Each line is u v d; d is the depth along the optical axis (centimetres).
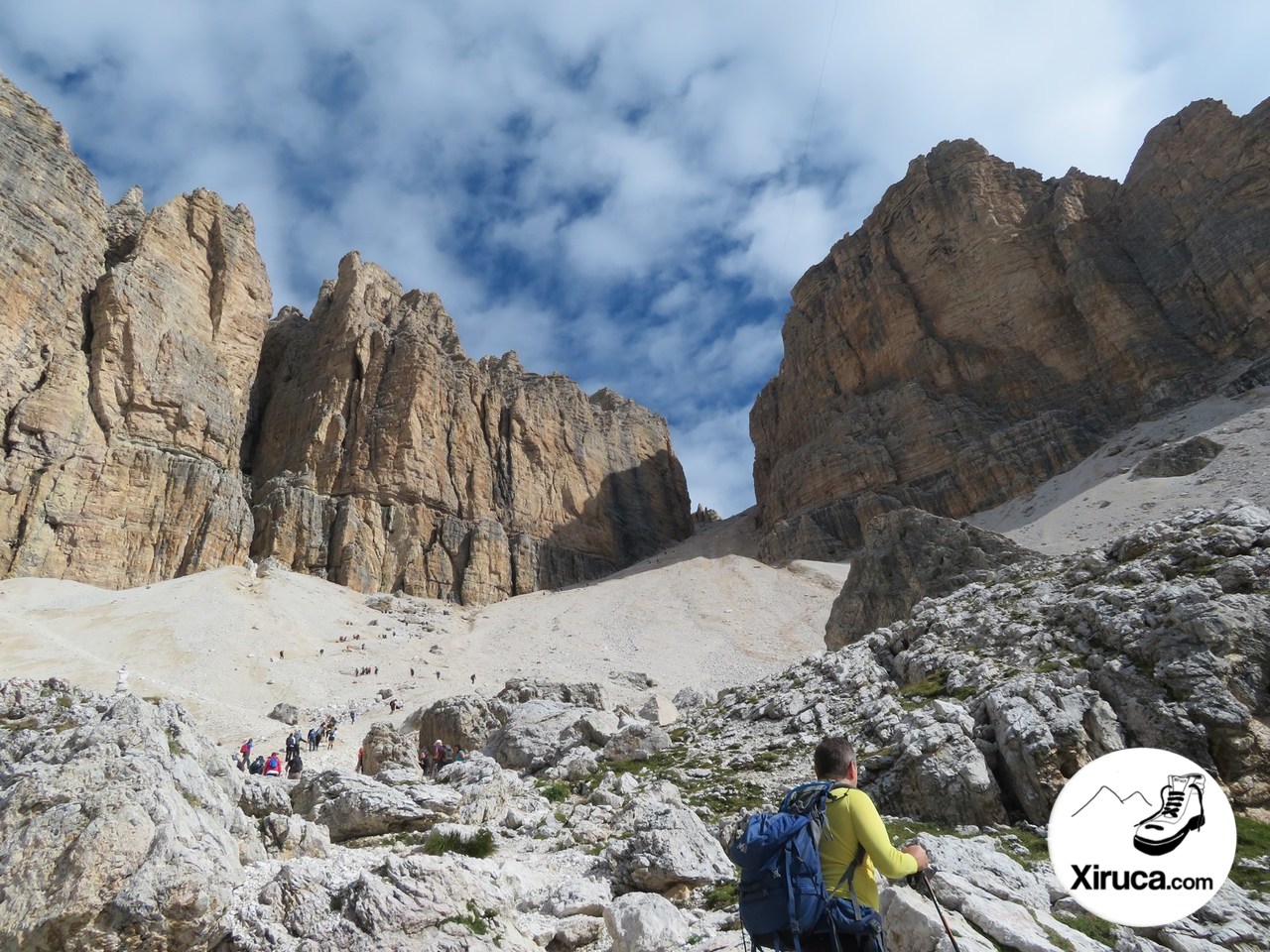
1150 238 10575
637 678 6606
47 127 9969
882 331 12594
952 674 1662
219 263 11731
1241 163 9881
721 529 15112
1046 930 701
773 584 10031
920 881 782
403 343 13400
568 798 1711
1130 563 1652
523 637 8775
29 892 622
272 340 14212
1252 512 1592
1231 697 1180
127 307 9738
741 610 9262
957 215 12219
